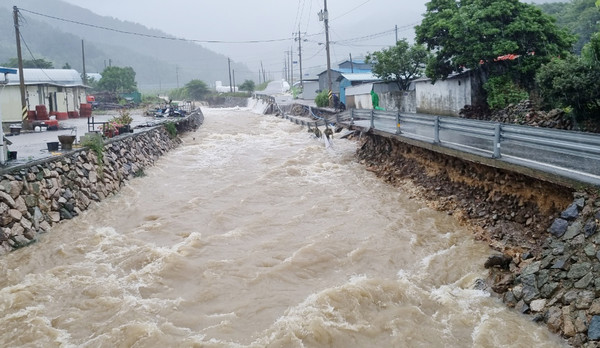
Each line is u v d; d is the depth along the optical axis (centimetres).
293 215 1355
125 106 5100
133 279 945
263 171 1950
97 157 1631
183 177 1894
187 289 915
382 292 862
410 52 3041
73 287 914
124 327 766
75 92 3859
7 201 1125
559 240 820
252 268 991
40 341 736
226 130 3441
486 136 1153
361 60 5612
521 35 1872
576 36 2003
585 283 713
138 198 1573
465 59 1917
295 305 832
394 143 1839
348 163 2058
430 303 838
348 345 718
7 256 1054
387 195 1523
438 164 1488
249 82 8981
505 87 1880
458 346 711
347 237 1157
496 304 816
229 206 1446
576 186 857
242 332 754
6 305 841
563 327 693
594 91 1346
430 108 2553
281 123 3891
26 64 5566
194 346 713
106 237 1186
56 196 1320
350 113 2464
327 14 3719
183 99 8594
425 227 1205
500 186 1169
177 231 1238
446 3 2108
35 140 1975
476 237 1098
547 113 1628
